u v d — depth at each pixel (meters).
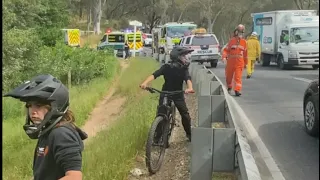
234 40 13.99
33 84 2.91
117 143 7.59
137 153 7.36
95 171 6.38
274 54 27.69
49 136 2.86
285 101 12.89
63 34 31.25
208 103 7.76
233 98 13.43
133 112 10.72
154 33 42.53
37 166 2.91
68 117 2.97
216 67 27.98
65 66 21.75
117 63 28.98
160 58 26.47
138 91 16.94
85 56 23.91
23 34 17.36
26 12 22.91
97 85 19.73
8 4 19.09
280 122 9.87
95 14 71.06
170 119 7.25
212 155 4.89
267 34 28.45
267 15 28.38
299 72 23.69
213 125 8.50
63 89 2.94
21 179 7.23
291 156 7.29
